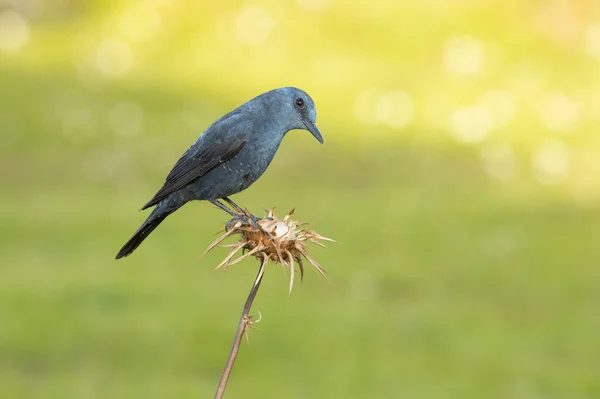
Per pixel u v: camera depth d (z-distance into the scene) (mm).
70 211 18000
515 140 23609
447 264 15930
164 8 28516
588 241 17438
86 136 22797
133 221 17516
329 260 15867
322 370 11828
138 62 26922
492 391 11516
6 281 13797
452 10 27922
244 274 15367
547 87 25641
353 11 28047
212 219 18125
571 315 13797
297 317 13289
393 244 16812
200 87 25672
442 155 22672
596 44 26891
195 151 7617
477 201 19797
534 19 27578
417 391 11344
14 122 23203
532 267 15852
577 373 12000
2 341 12062
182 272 15023
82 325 12547
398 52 27062
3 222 16984
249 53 27094
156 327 12648
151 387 11125
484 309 14008
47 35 28281
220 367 11828
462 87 25641
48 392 10805
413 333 13016
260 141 7664
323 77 26109
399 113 24484
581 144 23422
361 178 21219
